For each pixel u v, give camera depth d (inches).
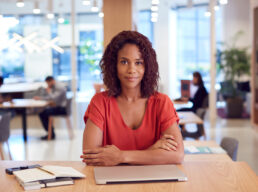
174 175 61.0
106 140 77.2
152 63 75.1
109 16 161.2
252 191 55.6
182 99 241.1
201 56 386.3
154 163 69.8
